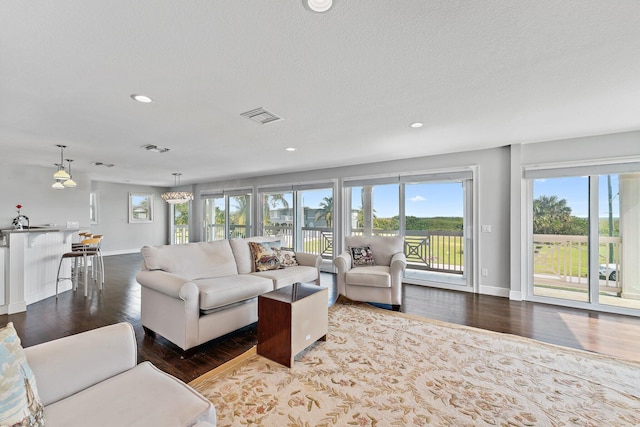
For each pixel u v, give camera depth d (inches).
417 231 193.8
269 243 151.9
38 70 74.0
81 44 62.9
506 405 67.8
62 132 128.4
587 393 72.2
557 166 143.8
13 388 36.0
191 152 171.3
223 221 316.8
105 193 315.3
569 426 61.3
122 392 45.6
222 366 85.0
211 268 121.8
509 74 78.0
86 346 48.7
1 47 63.3
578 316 127.3
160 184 344.8
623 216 134.9
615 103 97.3
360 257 155.1
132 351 54.6
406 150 167.5
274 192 264.8
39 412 38.1
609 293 137.1
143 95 89.9
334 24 57.2
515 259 153.1
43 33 58.7
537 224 154.4
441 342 100.3
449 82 82.7
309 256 152.6
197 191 339.3
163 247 113.2
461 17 55.4
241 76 78.6
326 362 86.8
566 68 74.7
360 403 68.5
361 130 127.8
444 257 184.7
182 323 90.3
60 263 159.9
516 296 152.3
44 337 105.7
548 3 51.4
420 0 50.8
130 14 53.5
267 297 89.4
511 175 154.0
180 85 83.5
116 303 145.3
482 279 165.3
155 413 41.3
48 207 228.5
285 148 162.4
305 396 71.1
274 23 56.7
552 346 97.3
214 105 98.3
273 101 95.7
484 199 164.7
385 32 60.1
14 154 174.4
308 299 91.0
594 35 60.8
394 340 101.9
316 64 72.7
